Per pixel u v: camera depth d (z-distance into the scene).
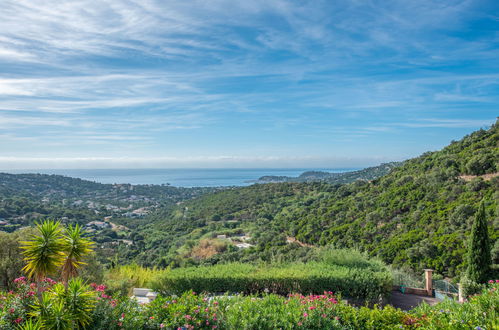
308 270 8.32
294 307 4.29
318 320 4.02
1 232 7.41
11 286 6.83
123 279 9.52
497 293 4.07
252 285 8.02
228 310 4.28
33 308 3.67
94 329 3.62
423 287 9.51
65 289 3.73
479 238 8.91
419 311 4.42
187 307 4.06
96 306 3.81
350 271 8.23
